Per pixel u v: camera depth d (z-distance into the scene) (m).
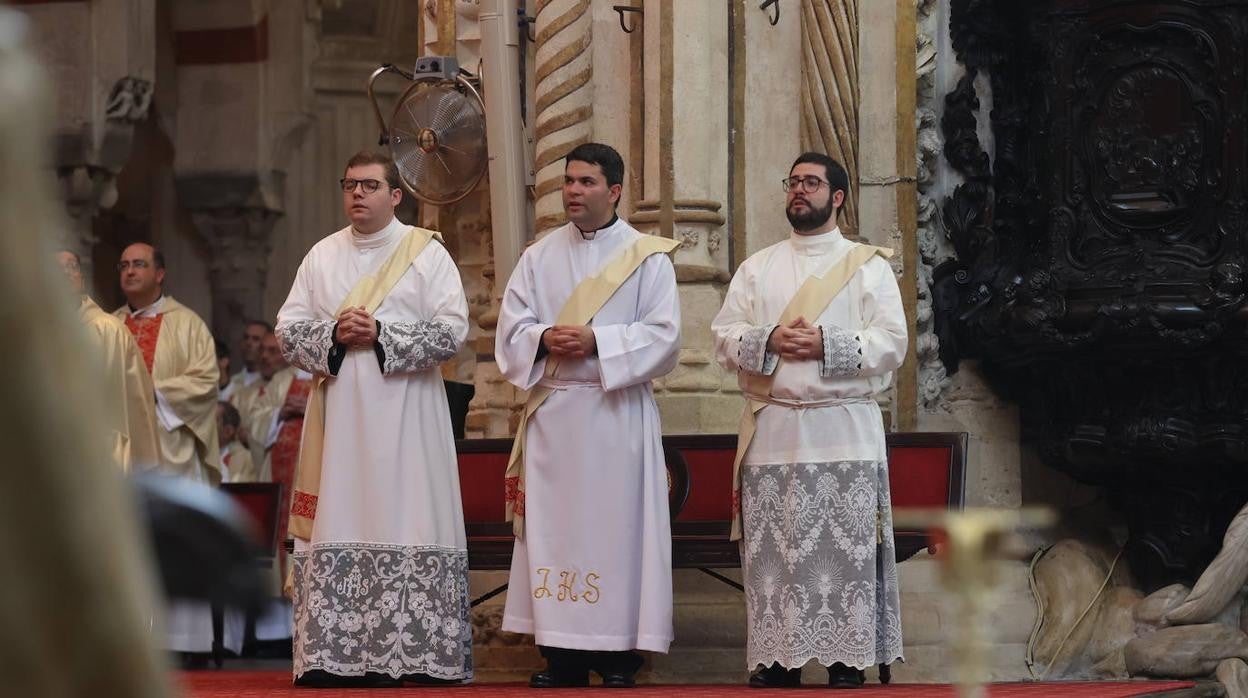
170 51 21.98
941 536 8.50
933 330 11.08
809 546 8.05
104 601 0.89
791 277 8.43
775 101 10.90
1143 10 10.39
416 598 8.48
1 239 0.87
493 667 10.84
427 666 8.45
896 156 10.93
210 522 1.02
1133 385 10.50
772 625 8.11
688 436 9.66
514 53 11.42
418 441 8.60
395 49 22.67
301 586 8.69
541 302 8.70
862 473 8.09
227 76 21.92
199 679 9.49
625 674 8.52
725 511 9.52
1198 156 10.25
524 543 8.55
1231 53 10.23
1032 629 10.59
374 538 8.48
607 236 8.70
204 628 12.66
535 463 8.48
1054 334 10.34
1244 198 10.13
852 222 10.77
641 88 10.77
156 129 22.12
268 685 8.64
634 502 8.45
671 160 10.57
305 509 8.73
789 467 8.11
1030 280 10.49
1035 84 10.83
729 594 10.32
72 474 0.89
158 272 12.73
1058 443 10.80
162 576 0.98
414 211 21.28
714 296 10.59
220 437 16.95
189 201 21.98
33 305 0.88
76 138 19.31
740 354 8.21
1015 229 10.97
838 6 10.77
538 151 11.20
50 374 0.89
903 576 10.63
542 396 8.51
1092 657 10.48
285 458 16.31
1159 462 10.56
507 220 11.32
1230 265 10.02
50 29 19.34
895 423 10.86
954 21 11.18
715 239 10.66
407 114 11.47
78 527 0.89
